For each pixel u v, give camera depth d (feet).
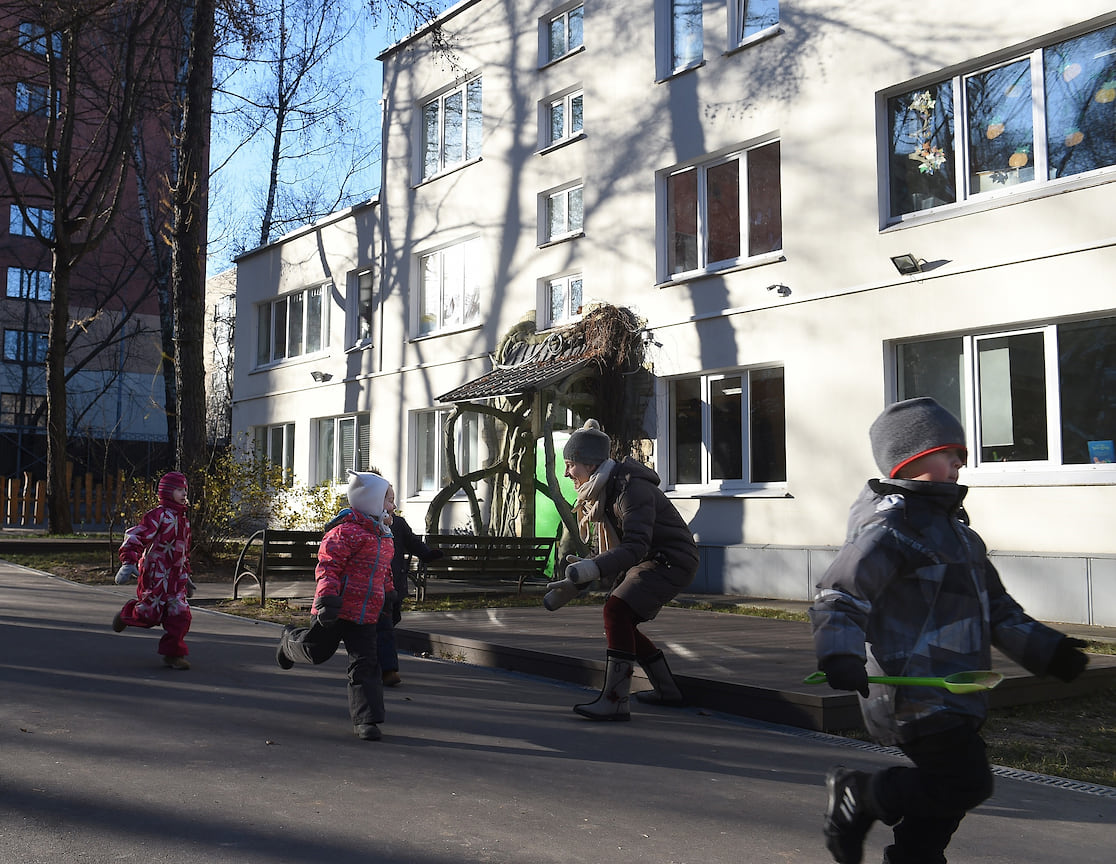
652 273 48.65
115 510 52.13
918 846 9.67
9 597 37.81
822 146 41.86
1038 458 35.37
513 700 21.91
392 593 23.11
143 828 12.33
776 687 20.39
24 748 15.99
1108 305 33.19
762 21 45.34
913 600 9.46
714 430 46.14
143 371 139.54
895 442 9.96
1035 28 35.58
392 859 11.55
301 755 16.29
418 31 63.62
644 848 12.28
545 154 55.42
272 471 54.19
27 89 80.23
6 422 131.03
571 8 55.36
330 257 73.67
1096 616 32.50
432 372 62.95
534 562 41.91
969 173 37.78
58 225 72.23
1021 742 18.85
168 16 69.00
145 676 22.81
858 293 40.09
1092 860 12.40
